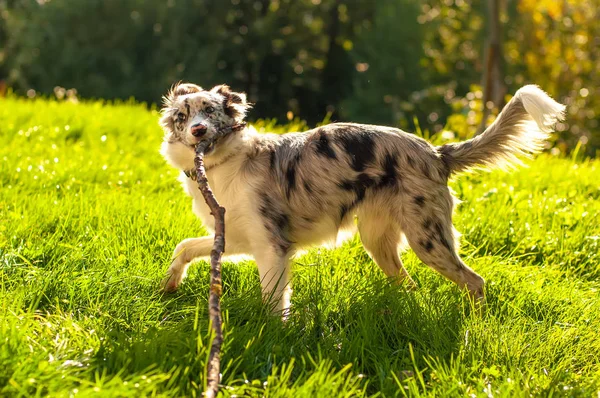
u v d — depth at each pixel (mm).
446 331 5957
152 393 4598
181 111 6305
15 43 57969
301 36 55625
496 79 22250
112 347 5234
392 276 6797
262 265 6191
